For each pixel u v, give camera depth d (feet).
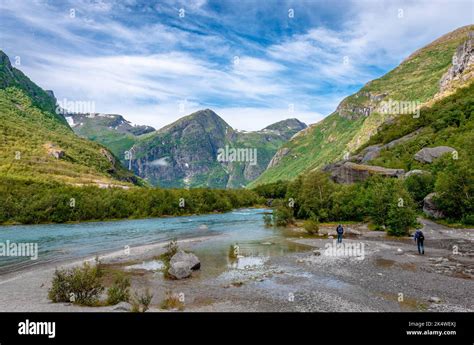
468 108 453.17
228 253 129.29
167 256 116.47
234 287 79.10
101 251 143.74
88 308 64.49
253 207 577.02
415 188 245.24
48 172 607.78
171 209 409.90
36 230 244.01
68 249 150.41
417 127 506.89
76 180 587.68
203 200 454.81
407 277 83.20
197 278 89.66
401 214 163.32
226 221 307.99
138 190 435.53
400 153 415.03
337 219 242.17
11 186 379.14
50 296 70.49
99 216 344.69
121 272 99.96
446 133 398.01
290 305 65.10
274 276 89.61
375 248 128.26
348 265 99.81
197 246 150.00
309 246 142.31
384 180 234.79
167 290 78.02
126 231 230.07
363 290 73.87
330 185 258.78
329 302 66.39
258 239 170.81
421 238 112.57
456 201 190.60
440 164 260.62
